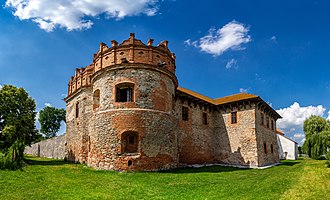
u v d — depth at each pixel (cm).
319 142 3450
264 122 2838
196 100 2592
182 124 2433
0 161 1507
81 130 2356
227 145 2700
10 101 2114
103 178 1436
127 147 1789
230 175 1748
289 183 1252
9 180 1241
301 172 1606
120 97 1873
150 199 1079
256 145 2489
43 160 2667
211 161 2716
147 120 1756
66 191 1123
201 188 1265
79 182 1307
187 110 2538
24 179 1288
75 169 1708
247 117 2611
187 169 1994
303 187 1152
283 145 4438
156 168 1727
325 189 1098
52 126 5950
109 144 1734
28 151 4503
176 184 1354
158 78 1870
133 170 1656
